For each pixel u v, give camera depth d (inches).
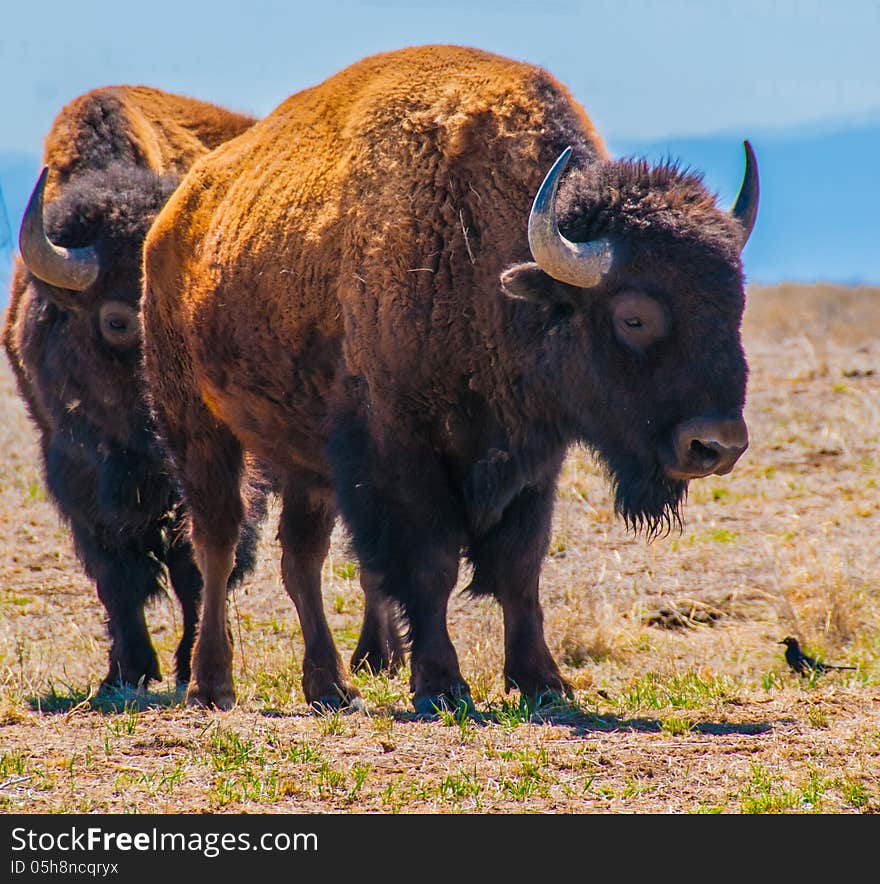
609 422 892.0
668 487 898.7
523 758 780.0
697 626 1272.1
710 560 1432.1
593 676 1100.5
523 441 935.0
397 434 928.9
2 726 895.7
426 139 947.3
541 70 971.3
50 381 1225.4
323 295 973.2
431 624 936.3
